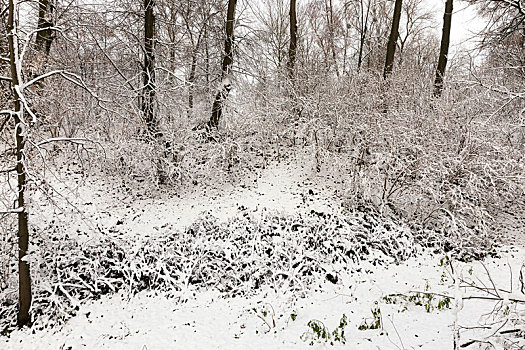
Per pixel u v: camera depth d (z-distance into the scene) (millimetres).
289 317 6281
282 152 12469
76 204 9414
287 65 14258
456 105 10000
